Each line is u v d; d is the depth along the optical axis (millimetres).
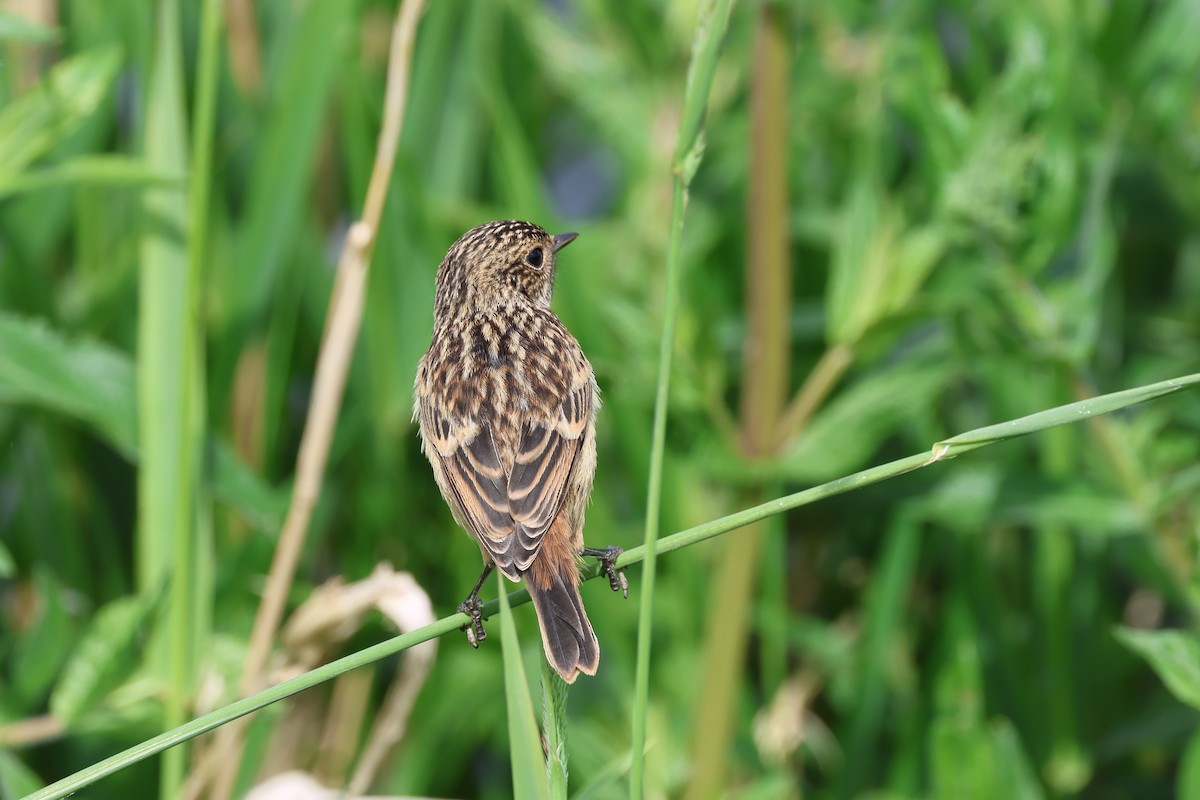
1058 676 10570
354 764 10633
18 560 10828
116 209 11391
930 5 11148
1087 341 9195
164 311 8938
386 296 11008
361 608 8375
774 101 9594
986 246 9180
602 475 11758
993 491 9406
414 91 11586
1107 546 11258
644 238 11664
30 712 10062
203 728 6133
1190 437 9609
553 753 5953
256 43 11953
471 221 11242
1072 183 9023
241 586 10094
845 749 10578
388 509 11125
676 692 10641
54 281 11930
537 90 12938
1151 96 11047
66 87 8961
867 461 11578
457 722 10750
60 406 8680
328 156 12352
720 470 9570
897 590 10484
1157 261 12414
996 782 9250
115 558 10781
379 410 11055
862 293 9547
